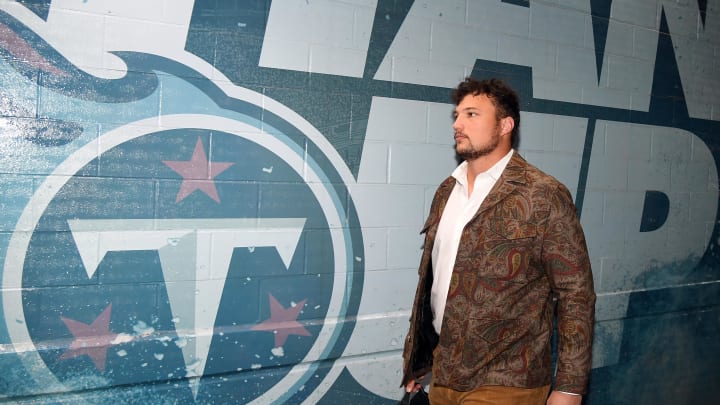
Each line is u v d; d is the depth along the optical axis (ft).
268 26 8.16
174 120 7.64
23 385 6.91
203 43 7.76
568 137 10.84
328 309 8.77
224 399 8.04
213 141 7.87
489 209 6.73
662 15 11.94
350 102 8.79
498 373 6.49
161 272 7.65
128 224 7.45
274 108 8.24
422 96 9.37
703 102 12.62
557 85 10.68
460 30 9.66
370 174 9.00
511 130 7.14
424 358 7.58
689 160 12.47
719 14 12.81
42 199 7.01
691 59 12.40
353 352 8.89
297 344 8.46
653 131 11.92
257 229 8.21
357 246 8.94
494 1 9.96
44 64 6.97
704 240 12.77
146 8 7.43
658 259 12.09
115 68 7.30
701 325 12.73
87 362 7.19
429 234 7.61
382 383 9.17
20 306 6.95
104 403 7.36
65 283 7.15
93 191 7.25
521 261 6.53
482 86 7.07
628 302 11.55
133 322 7.52
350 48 8.75
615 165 11.44
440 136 9.57
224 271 8.02
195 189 7.80
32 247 6.98
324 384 8.71
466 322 6.65
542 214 6.48
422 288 7.51
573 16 10.82
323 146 8.61
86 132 7.19
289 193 8.41
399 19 9.12
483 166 7.12
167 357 7.61
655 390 12.10
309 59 8.45
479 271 6.66
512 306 6.55
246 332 8.09
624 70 11.48
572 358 6.10
